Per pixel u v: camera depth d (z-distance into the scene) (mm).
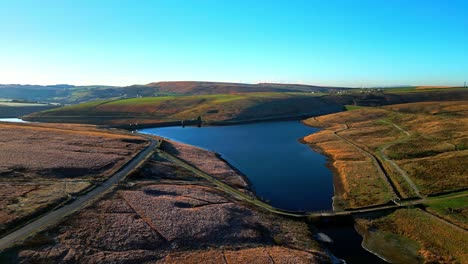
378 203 61188
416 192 64938
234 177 78188
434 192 63844
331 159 97750
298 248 47125
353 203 63375
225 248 45094
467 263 43094
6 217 46000
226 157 103062
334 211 59281
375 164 84812
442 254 45656
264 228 51438
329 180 79000
